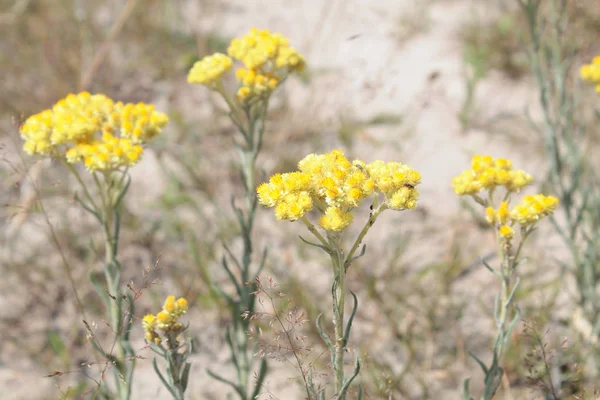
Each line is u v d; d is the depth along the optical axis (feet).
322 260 3.14
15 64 4.13
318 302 3.01
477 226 3.27
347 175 2.37
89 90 4.05
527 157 3.63
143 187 3.52
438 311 3.00
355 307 2.36
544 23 2.97
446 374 2.87
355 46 4.57
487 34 4.47
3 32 4.41
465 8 4.94
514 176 2.55
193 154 3.62
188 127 3.78
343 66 4.32
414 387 2.85
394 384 2.70
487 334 2.96
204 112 3.99
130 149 2.58
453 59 4.42
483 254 3.16
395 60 4.38
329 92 4.03
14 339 2.95
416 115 3.96
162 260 3.14
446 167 3.65
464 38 4.51
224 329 2.99
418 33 4.71
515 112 3.99
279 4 5.24
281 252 3.18
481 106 4.03
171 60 4.41
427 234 3.22
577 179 2.89
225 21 4.98
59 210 3.19
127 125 2.62
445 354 2.92
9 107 3.81
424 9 4.94
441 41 4.59
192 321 3.00
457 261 3.11
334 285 2.36
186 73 4.35
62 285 3.05
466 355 2.90
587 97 3.52
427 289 3.04
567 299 3.00
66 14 4.58
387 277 3.06
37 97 3.95
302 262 3.14
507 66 4.32
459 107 4.02
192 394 2.85
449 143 3.80
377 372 2.78
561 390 2.70
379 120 3.89
